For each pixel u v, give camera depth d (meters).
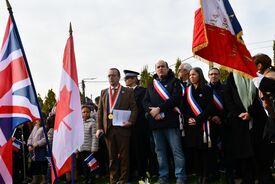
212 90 6.37
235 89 5.67
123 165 6.91
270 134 4.63
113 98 7.14
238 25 5.33
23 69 4.60
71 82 5.14
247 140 5.48
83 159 8.11
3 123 4.46
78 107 5.12
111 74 7.23
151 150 7.51
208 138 6.14
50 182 8.54
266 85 4.47
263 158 5.46
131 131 7.59
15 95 4.54
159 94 6.62
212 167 6.43
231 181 6.03
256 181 6.29
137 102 7.70
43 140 8.91
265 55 5.18
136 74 8.22
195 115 6.23
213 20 5.25
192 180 6.87
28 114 4.51
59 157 5.01
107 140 7.08
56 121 5.16
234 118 5.60
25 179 9.55
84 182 8.07
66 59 5.21
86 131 8.20
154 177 7.66
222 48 5.21
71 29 5.24
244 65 5.18
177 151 6.41
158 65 6.79
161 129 6.53
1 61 4.59
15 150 9.57
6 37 4.64
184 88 7.16
